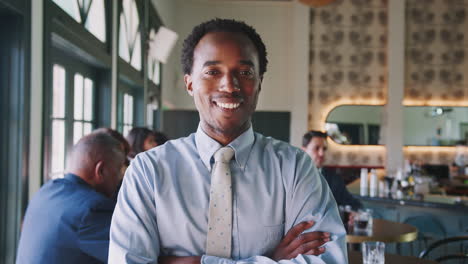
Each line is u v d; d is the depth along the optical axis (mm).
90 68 3693
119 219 1038
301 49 8258
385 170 7992
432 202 4195
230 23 1067
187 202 1037
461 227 4039
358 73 8266
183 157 1091
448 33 8141
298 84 8250
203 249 1029
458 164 7473
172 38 5480
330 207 1104
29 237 1708
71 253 1652
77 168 1865
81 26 3033
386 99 8164
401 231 2977
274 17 8781
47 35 2400
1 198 2115
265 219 1053
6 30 2111
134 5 5266
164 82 7332
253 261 980
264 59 1138
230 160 1079
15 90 2123
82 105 3518
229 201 1032
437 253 4121
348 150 8203
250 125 1122
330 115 8281
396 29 8062
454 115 8102
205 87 1026
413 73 8180
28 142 2189
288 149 1155
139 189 1051
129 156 3270
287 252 1031
